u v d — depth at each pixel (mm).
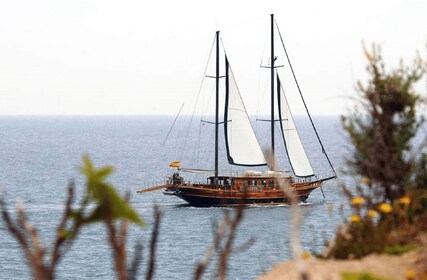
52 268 12297
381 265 28422
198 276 13797
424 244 29438
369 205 34188
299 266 14523
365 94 34344
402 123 34344
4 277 196750
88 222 12258
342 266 28922
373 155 34062
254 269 183375
